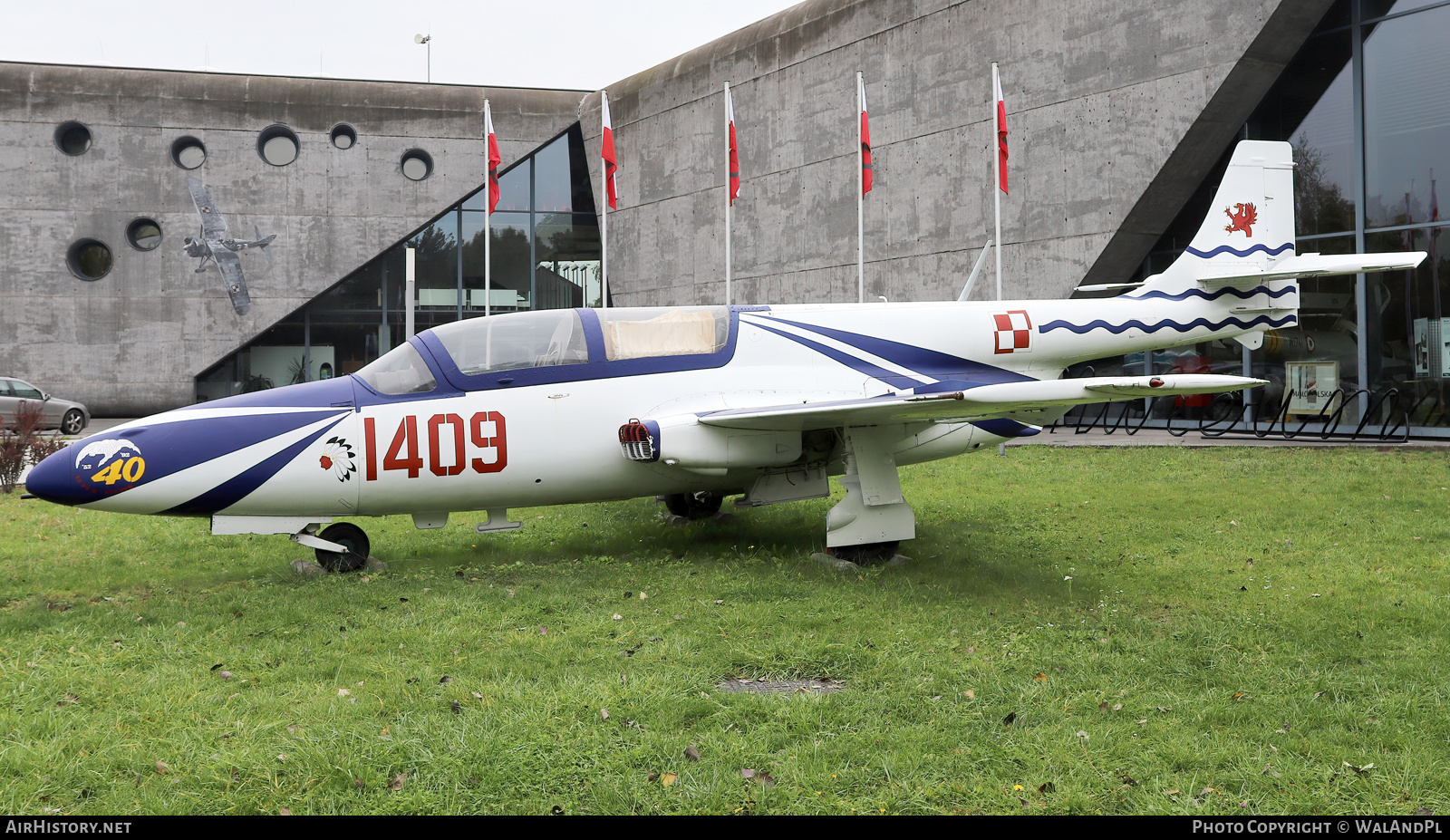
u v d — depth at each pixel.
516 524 7.36
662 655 4.73
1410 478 10.59
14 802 3.15
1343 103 15.41
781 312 7.87
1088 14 15.91
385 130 23.98
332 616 5.51
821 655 4.74
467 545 8.02
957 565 7.06
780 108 20.50
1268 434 15.56
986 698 4.10
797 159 20.27
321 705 3.97
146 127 23.14
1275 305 9.04
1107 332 8.52
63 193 22.95
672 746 3.60
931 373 7.95
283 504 6.59
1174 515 8.94
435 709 3.97
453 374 6.89
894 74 18.56
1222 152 15.45
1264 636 4.95
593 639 5.04
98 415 23.42
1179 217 17.09
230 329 23.58
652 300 23.45
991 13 17.11
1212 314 8.90
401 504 6.85
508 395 6.95
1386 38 14.91
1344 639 4.88
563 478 7.11
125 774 3.40
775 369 7.57
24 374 23.05
